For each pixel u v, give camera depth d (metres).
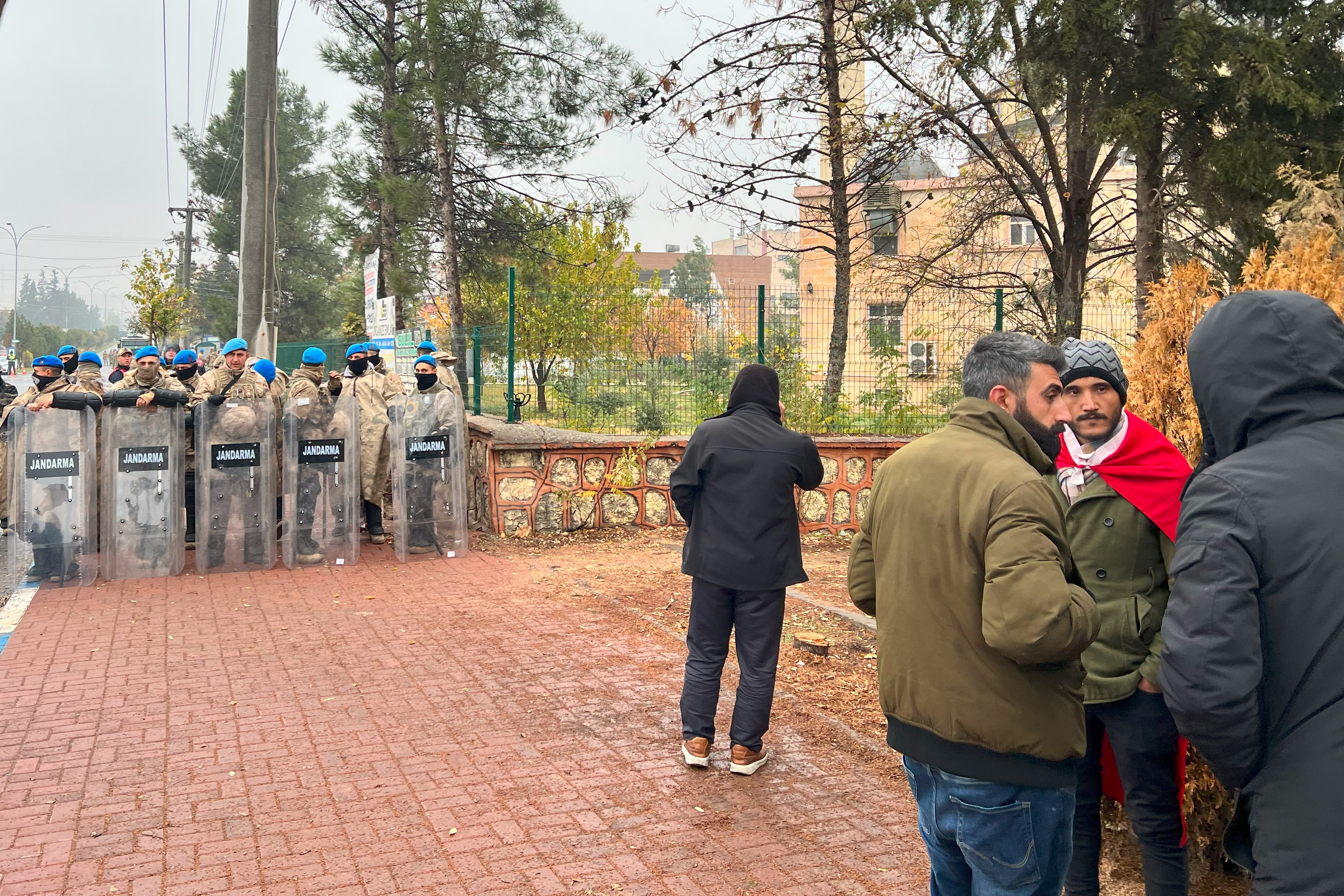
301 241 47.28
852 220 16.88
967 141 14.34
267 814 4.21
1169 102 10.08
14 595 8.19
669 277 84.50
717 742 5.16
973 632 2.43
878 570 2.69
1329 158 9.48
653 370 12.00
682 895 3.60
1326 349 2.07
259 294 13.89
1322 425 2.06
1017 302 15.52
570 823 4.18
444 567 9.57
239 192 47.09
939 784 2.54
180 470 9.08
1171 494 3.07
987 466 2.47
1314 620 1.92
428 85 17.89
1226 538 2.00
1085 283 14.91
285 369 21.33
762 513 4.63
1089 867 3.33
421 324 22.83
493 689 5.93
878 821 4.26
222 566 9.21
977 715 2.41
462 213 21.53
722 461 4.67
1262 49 9.80
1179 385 4.08
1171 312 4.13
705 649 4.79
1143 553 3.12
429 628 7.32
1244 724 1.95
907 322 15.20
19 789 4.43
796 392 12.33
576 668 6.38
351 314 24.48
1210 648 1.97
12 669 6.16
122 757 4.80
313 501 9.46
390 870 3.74
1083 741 2.48
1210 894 3.65
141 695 5.72
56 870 3.70
